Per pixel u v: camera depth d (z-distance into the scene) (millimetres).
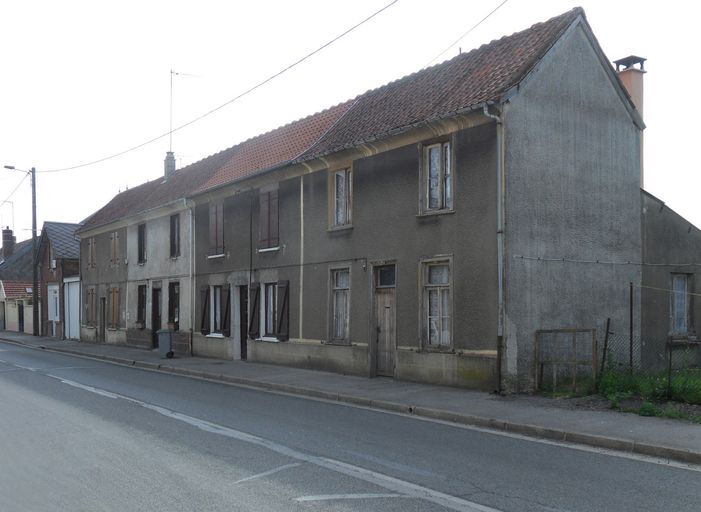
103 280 33094
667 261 16156
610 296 14758
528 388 13039
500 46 15594
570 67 14352
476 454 8289
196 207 24594
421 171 14820
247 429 9969
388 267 15969
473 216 13570
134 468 7559
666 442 8422
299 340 18719
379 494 6492
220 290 23156
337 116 19609
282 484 6863
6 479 7129
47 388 15000
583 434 9000
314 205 18297
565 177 14078
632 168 15477
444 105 14312
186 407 12211
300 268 18781
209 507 6086
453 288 13922
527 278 13234
